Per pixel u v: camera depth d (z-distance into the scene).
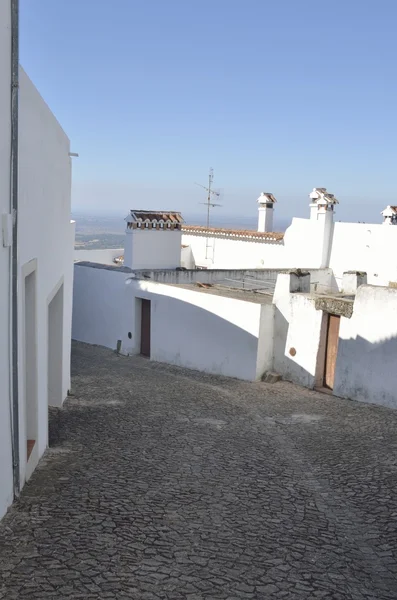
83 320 21.94
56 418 10.30
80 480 6.91
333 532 5.91
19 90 5.56
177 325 17.39
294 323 14.67
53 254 8.93
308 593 4.59
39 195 7.15
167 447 8.79
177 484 7.06
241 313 15.30
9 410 5.64
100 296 20.92
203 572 4.77
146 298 18.55
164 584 4.50
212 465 8.01
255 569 4.92
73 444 8.68
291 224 23.09
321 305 13.90
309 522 6.14
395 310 12.24
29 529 5.30
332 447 9.28
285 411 12.02
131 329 19.42
